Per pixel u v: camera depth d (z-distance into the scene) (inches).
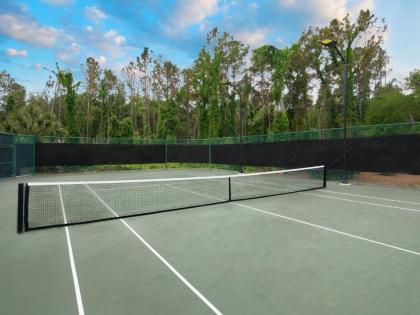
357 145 553.9
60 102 1855.3
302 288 154.5
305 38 1389.0
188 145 1035.3
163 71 1865.2
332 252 207.0
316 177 641.0
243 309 134.6
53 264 190.4
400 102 972.6
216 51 1423.5
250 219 303.6
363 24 1162.6
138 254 206.8
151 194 483.2
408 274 170.7
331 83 1370.6
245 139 858.8
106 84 1834.4
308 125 1423.5
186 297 146.4
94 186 590.6
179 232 259.4
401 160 487.5
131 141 1026.1
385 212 331.3
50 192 511.2
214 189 537.6
